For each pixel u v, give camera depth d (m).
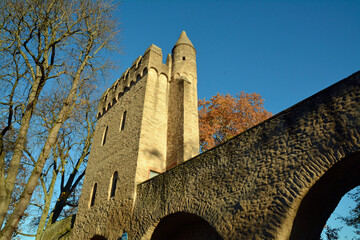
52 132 11.34
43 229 19.53
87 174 19.34
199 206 9.27
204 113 25.77
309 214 7.41
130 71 20.41
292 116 7.88
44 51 11.08
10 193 9.85
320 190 7.03
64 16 12.20
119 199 13.84
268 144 8.16
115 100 20.80
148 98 16.70
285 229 6.61
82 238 15.52
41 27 11.30
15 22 11.30
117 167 15.79
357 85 6.62
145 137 15.12
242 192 8.12
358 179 7.34
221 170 9.23
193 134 16.20
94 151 20.14
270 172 7.65
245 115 24.16
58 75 11.91
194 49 20.72
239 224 7.69
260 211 7.33
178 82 18.12
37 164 10.58
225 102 24.98
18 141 10.59
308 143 7.11
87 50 13.17
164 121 16.95
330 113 6.95
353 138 6.20
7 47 11.22
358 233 15.67
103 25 13.52
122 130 17.45
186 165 10.79
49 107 16.38
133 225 11.87
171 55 20.62
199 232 10.96
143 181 13.35
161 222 11.05
